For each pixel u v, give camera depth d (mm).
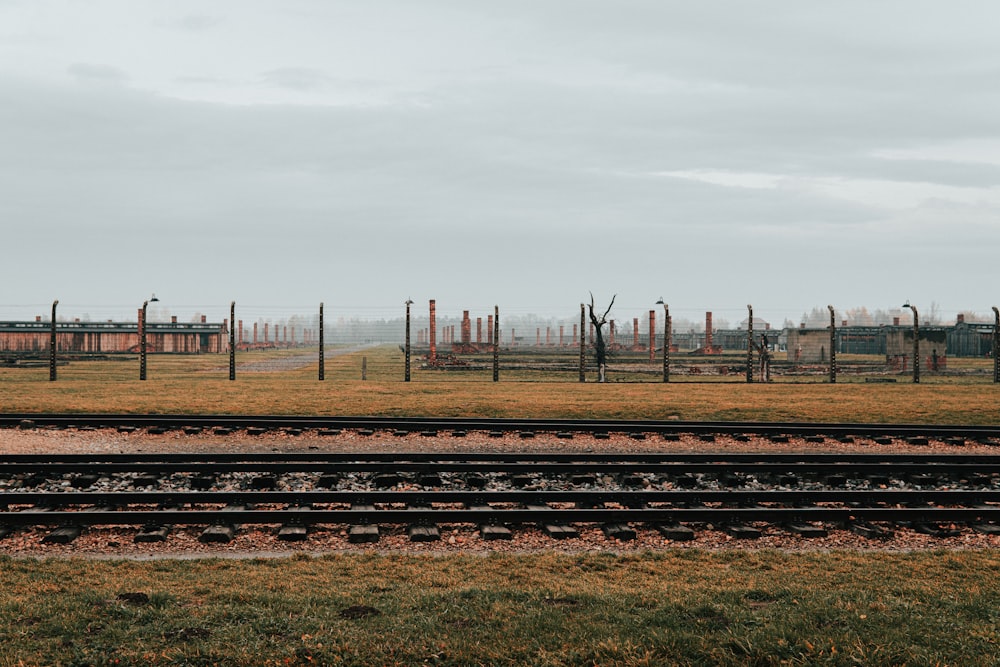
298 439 24000
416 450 22594
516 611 9438
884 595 10273
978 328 113625
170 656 7809
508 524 14648
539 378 58875
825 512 15047
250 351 149250
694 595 10242
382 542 13680
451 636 8492
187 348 116500
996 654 7906
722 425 26766
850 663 7668
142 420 25906
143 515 14219
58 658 7816
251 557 12758
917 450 24031
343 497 15383
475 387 44375
